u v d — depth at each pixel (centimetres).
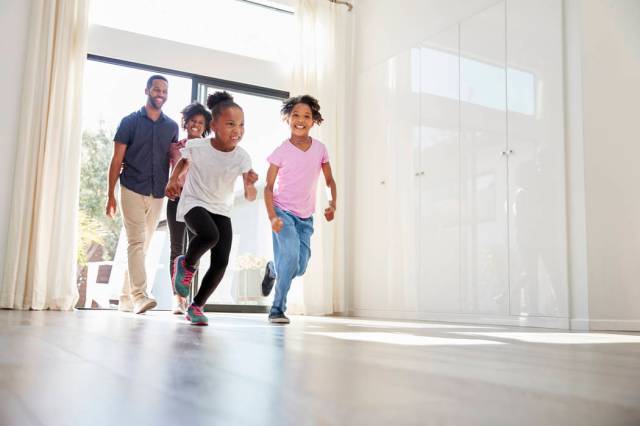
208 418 37
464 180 386
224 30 499
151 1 474
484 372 76
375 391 53
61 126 407
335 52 520
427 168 425
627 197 321
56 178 404
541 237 326
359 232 501
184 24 484
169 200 361
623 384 64
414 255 430
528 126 341
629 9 338
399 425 36
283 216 307
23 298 386
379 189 480
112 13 461
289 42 516
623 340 193
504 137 357
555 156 322
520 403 47
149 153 352
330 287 489
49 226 398
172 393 49
